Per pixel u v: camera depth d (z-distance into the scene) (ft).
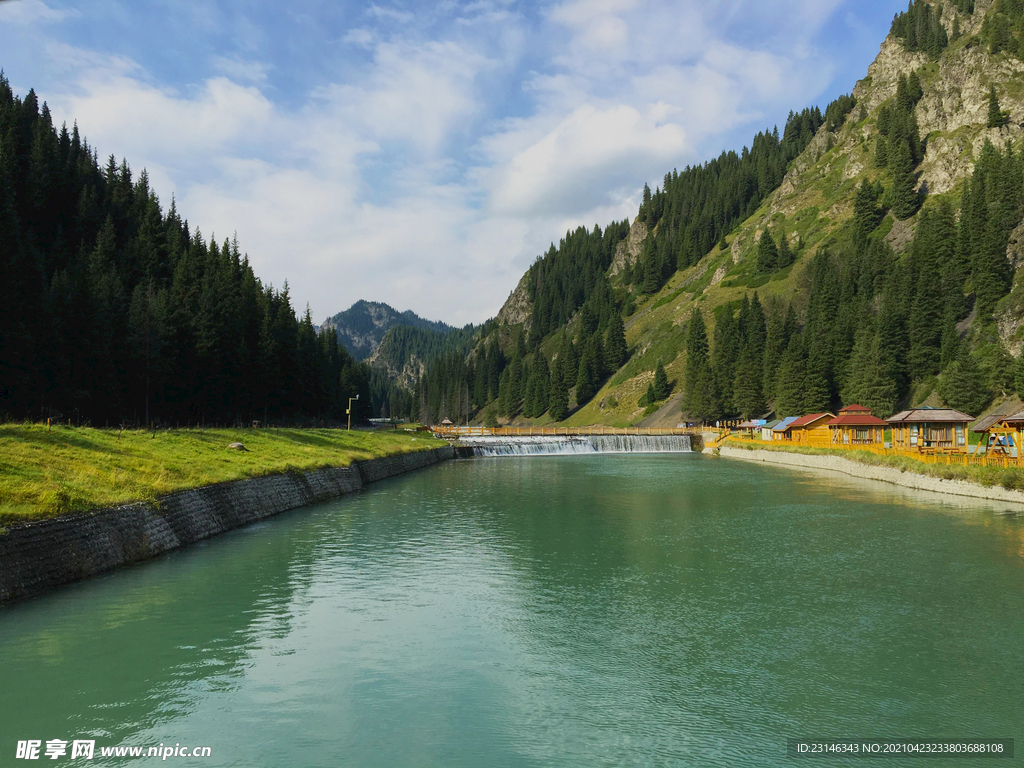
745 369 514.27
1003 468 174.60
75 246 438.81
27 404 211.41
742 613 82.74
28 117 551.59
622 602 87.51
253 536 125.49
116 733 49.60
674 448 501.15
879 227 648.79
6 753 46.11
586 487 229.25
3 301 206.80
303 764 45.85
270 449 196.65
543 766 46.60
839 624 78.33
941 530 135.03
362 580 96.68
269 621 76.43
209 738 49.39
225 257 440.86
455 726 52.42
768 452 368.68
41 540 80.07
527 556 114.83
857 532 135.54
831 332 473.67
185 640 69.26
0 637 66.74
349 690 58.85
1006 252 413.18
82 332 232.73
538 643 71.87
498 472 299.58
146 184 608.19
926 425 253.65
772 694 59.36
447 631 75.36
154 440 152.56
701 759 47.98
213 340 289.94
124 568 94.07
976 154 616.39
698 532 138.72
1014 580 96.58
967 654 68.59
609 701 57.82
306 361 429.79
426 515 160.04
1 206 239.91
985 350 360.48
